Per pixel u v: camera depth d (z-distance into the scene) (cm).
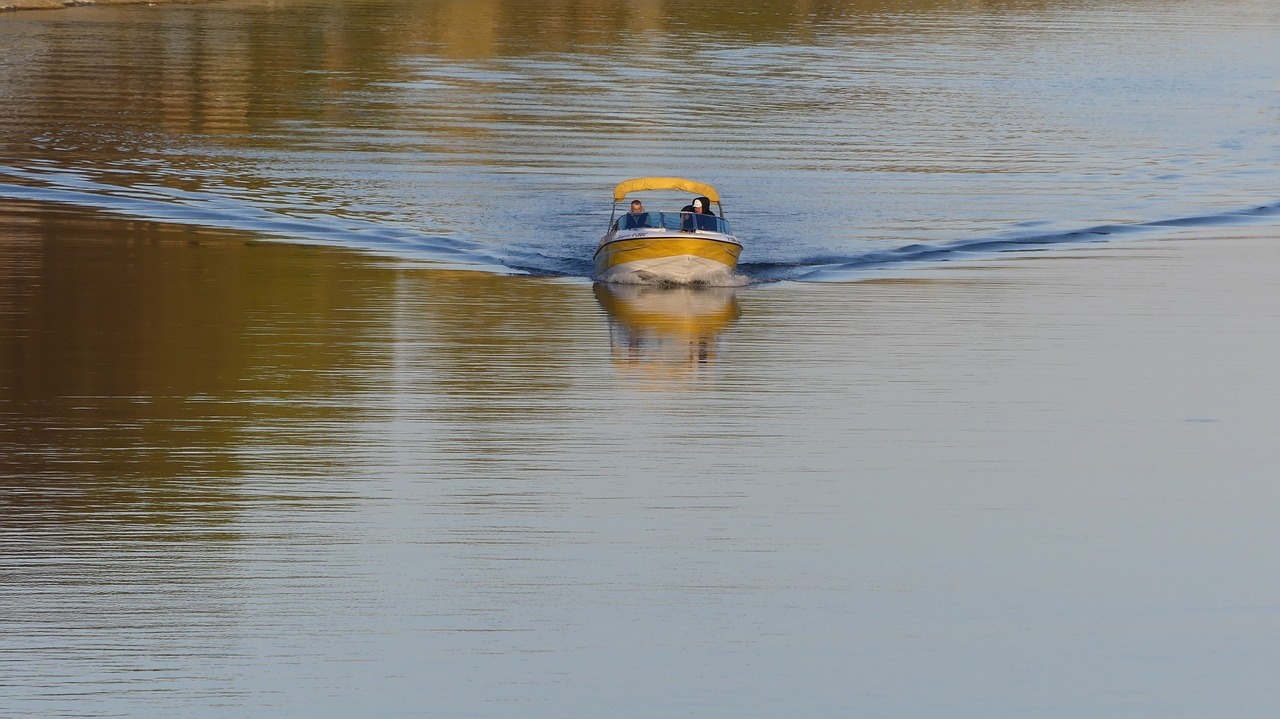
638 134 17338
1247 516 6184
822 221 12788
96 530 5744
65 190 13112
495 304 9812
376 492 6238
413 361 8312
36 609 5075
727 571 5547
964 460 6831
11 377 7719
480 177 14462
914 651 4969
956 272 10950
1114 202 13900
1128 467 6775
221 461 6562
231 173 14188
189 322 8944
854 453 6906
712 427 7244
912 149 16838
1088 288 10419
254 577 5378
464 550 5672
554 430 7144
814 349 8781
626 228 10869
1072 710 4609
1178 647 5012
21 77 19625
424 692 4634
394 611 5153
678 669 4816
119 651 4809
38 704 4491
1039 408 7644
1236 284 10538
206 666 4741
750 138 17300
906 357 8606
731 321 9475
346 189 13650
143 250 10919
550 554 5659
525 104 19325
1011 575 5566
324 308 9456
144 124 16700
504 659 4850
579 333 9088
